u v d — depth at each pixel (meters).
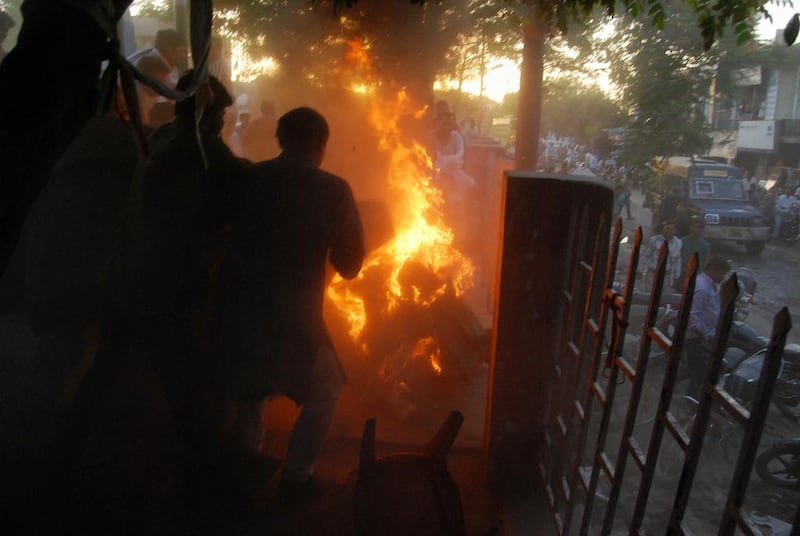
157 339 3.16
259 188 3.20
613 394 2.76
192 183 3.15
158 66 5.84
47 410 3.70
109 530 3.08
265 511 3.27
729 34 12.56
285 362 3.17
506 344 3.57
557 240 3.48
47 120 2.36
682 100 12.76
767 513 6.69
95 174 3.48
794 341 13.02
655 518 6.29
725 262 8.27
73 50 2.39
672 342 2.27
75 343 3.66
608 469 2.71
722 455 7.33
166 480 3.46
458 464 3.93
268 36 5.50
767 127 33.50
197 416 3.22
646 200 23.34
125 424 3.88
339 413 4.25
